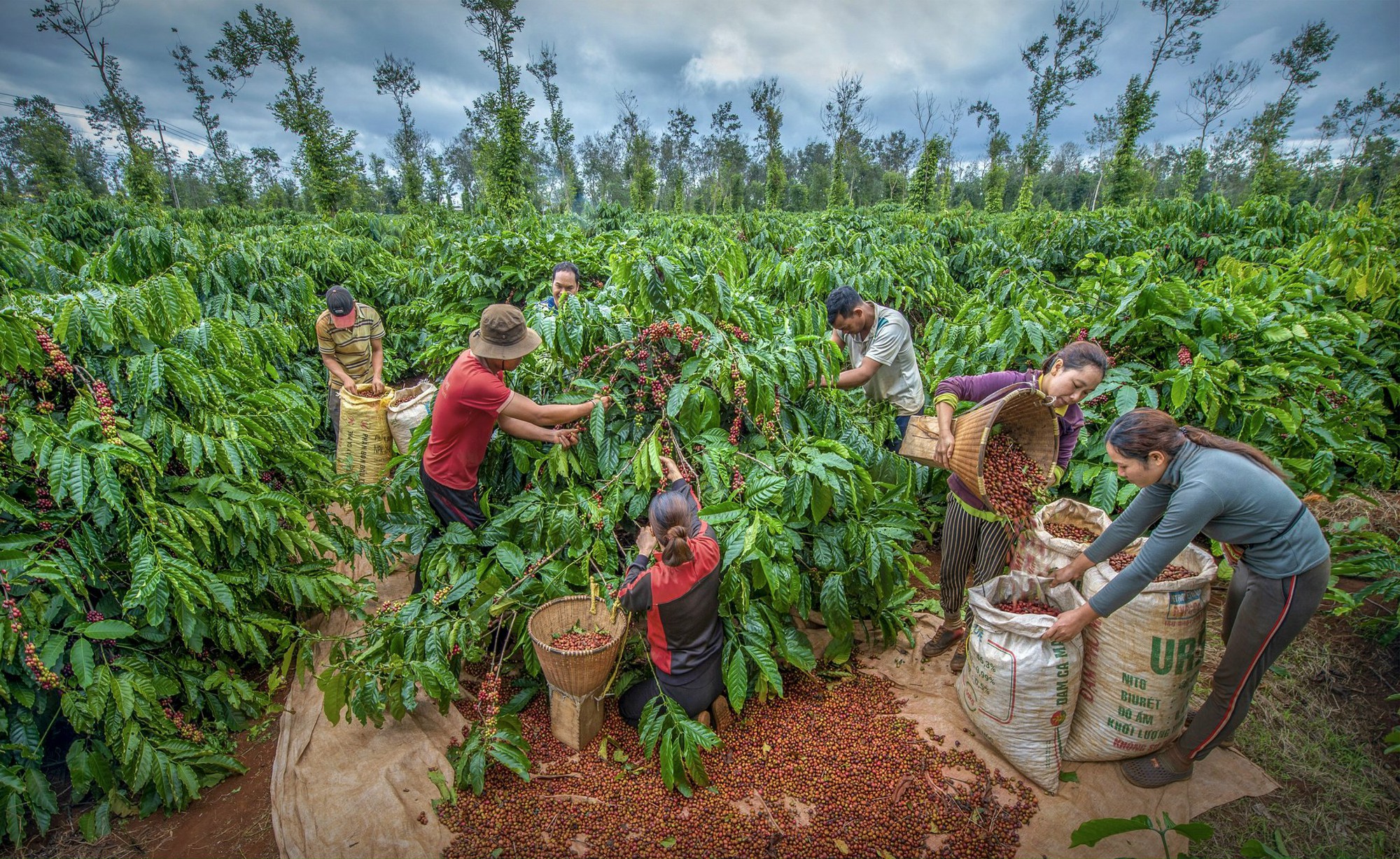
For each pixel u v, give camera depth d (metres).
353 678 2.58
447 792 2.45
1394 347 4.98
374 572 3.56
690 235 10.13
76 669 2.39
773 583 2.66
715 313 3.39
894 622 3.17
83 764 2.42
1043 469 2.83
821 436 3.43
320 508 3.57
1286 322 4.48
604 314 3.32
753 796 2.42
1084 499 4.21
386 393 4.76
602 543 2.87
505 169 19.67
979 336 4.93
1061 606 2.56
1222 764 2.57
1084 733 2.51
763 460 3.07
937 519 4.30
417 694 2.92
